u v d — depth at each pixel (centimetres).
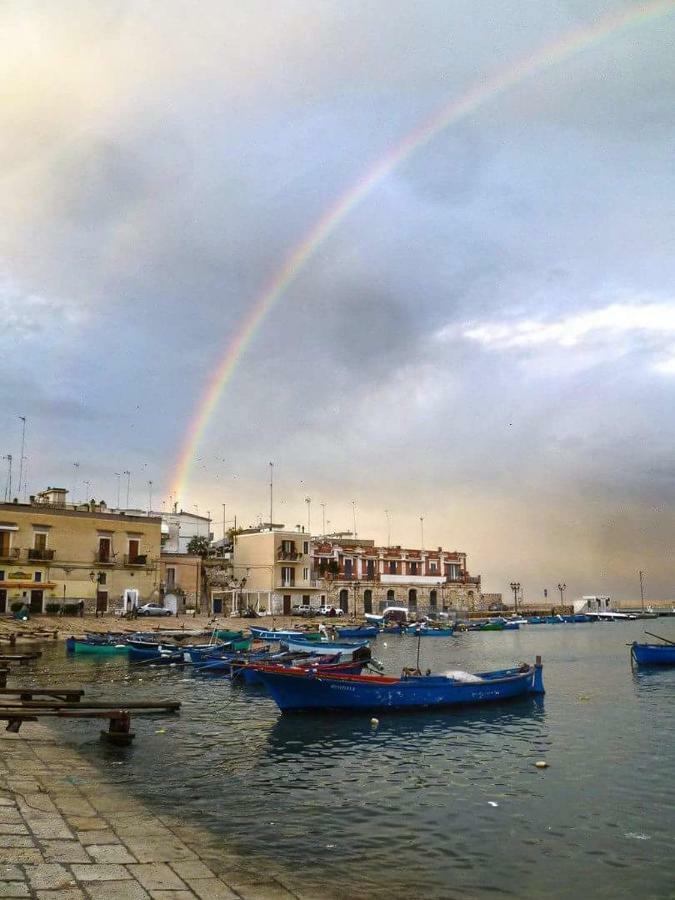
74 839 1179
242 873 1156
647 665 4894
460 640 8400
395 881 1191
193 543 10438
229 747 2202
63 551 7631
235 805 1592
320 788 1755
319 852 1307
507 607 16362
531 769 1966
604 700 3241
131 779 1791
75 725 2464
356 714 2691
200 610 9106
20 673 4106
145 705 2305
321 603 10688
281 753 2133
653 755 2133
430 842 1382
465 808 1603
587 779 1861
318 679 2641
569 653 6316
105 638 5341
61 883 967
